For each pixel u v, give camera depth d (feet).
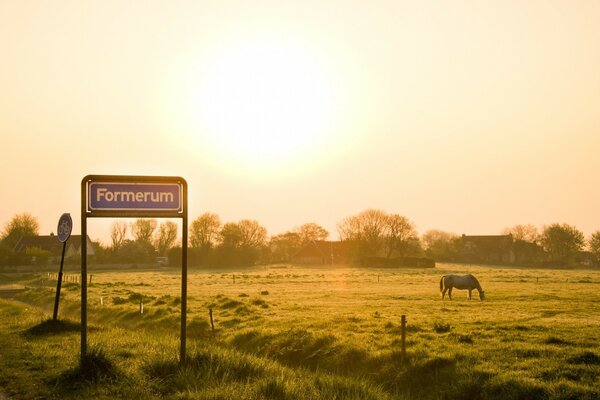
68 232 68.39
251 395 36.19
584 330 72.74
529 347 59.52
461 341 66.28
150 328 93.61
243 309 107.96
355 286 208.85
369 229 493.77
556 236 527.81
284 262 560.20
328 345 66.59
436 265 478.18
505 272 337.72
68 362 45.24
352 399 40.50
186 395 35.40
